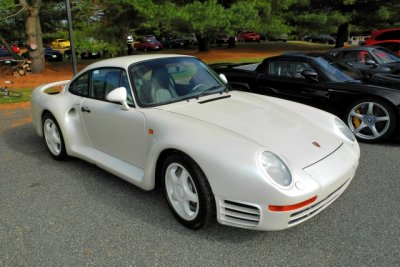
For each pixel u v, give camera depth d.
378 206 3.28
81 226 3.09
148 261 2.61
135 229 3.02
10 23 18.33
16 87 11.25
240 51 26.14
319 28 23.34
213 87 3.89
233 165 2.53
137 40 36.12
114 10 15.55
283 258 2.60
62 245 2.83
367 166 4.21
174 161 2.90
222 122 3.03
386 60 8.05
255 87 6.36
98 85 3.90
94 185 3.89
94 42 14.99
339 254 2.62
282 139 2.88
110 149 3.78
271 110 3.45
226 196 2.58
